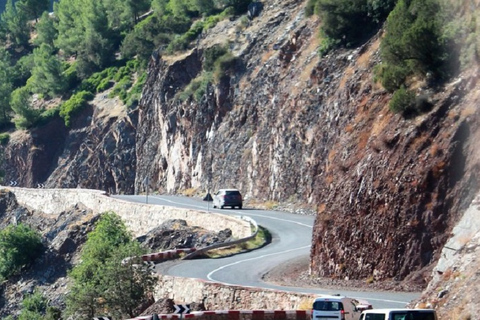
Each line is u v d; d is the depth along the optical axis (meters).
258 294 53.50
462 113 55.88
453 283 40.72
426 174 54.50
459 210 52.41
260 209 99.50
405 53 63.00
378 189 56.81
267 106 110.44
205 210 97.81
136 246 66.81
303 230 81.56
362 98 70.69
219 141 119.62
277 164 102.25
